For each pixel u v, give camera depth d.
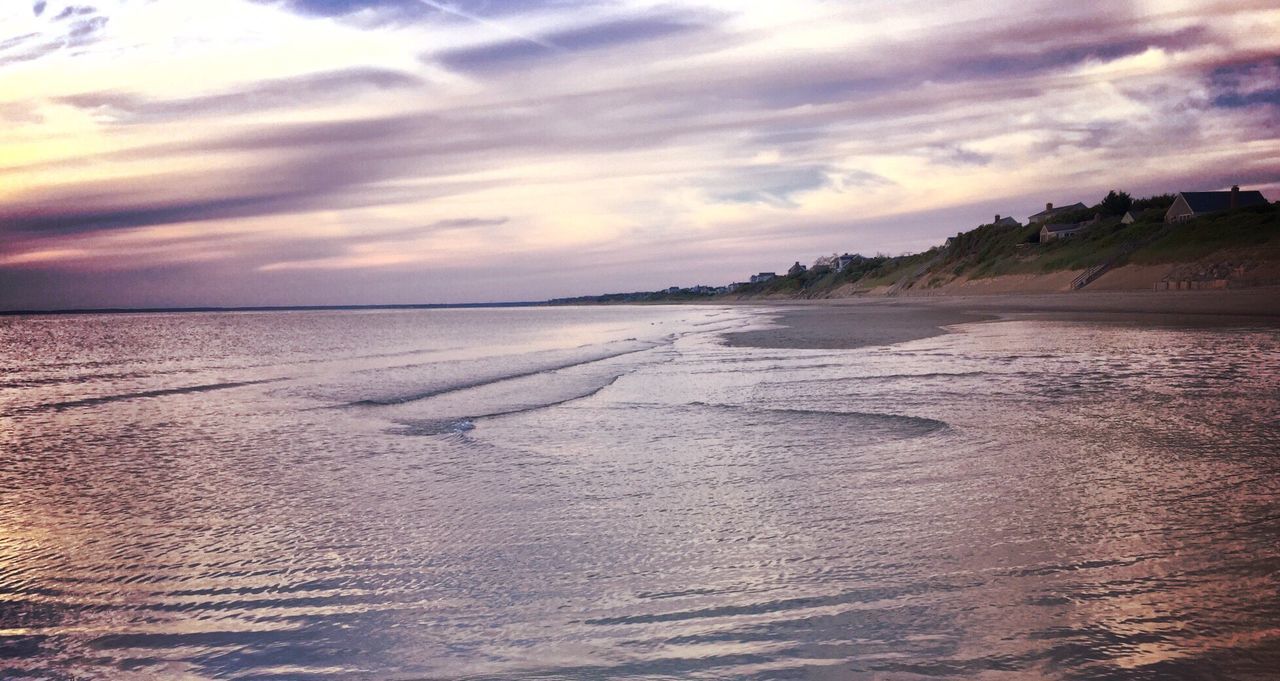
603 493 8.07
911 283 122.50
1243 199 75.50
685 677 3.99
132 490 9.20
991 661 3.99
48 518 7.93
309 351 40.72
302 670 4.37
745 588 5.20
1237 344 22.08
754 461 9.27
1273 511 6.39
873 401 13.74
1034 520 6.40
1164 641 4.13
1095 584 4.96
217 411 16.42
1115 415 11.36
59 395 20.95
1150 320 34.69
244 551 6.65
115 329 94.12
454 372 23.88
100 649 4.78
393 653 4.52
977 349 23.73
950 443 9.77
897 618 4.58
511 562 6.02
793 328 43.44
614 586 5.39
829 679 3.88
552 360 27.73
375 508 7.92
